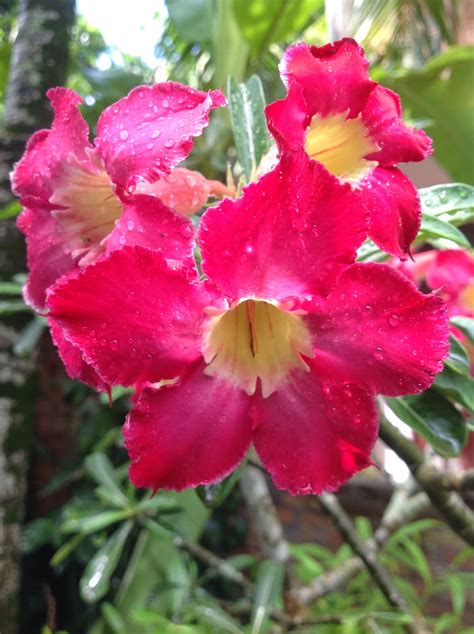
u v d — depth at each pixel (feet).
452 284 0.58
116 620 0.95
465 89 0.94
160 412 0.36
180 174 0.42
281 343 0.39
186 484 0.37
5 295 1.07
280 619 0.79
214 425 0.37
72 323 0.33
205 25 1.03
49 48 1.15
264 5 0.89
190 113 0.35
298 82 0.34
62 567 1.64
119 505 0.86
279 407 0.38
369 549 0.81
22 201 0.47
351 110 0.39
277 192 0.30
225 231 0.31
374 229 0.40
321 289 0.33
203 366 0.37
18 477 1.09
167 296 0.34
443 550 1.46
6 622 1.04
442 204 0.47
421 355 0.35
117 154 0.37
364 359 0.36
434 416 0.47
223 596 1.63
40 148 0.47
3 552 1.05
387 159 0.41
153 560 0.97
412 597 1.11
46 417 1.90
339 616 0.80
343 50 0.36
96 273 0.32
